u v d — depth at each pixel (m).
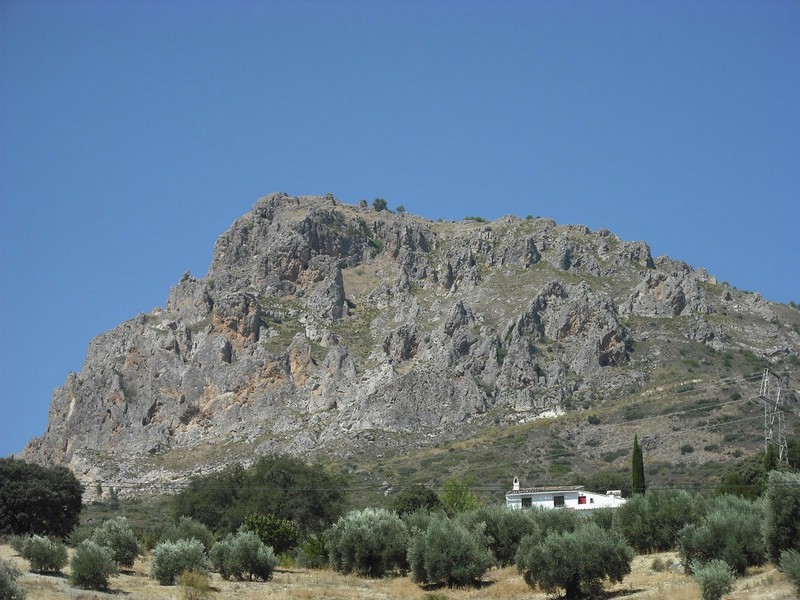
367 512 91.56
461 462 175.25
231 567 85.12
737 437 161.25
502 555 86.94
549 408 196.12
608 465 163.75
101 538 89.06
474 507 130.62
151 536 114.94
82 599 69.00
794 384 195.12
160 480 197.25
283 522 105.94
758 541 71.62
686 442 163.88
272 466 132.50
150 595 74.06
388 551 88.31
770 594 61.62
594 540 72.12
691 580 70.19
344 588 80.69
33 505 117.31
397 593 76.94
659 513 85.56
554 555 72.44
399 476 173.00
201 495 128.00
